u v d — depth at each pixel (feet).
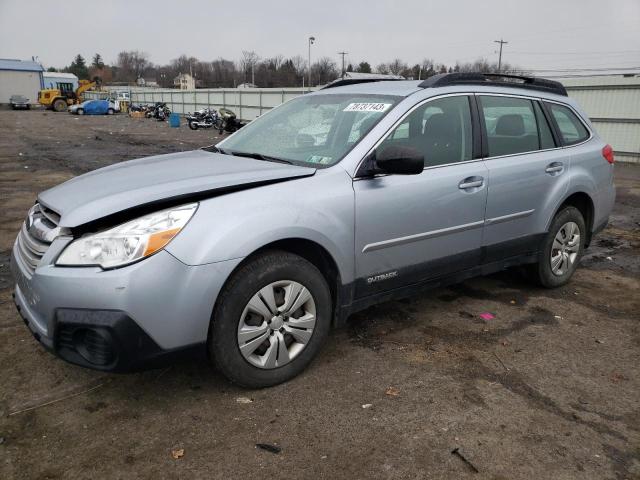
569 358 11.71
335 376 10.67
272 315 9.82
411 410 9.60
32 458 8.20
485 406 9.80
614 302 15.12
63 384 10.23
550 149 14.79
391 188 11.16
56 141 64.64
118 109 161.07
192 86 336.08
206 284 8.80
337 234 10.36
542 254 15.01
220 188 9.40
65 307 8.36
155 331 8.55
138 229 8.55
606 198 16.53
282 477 7.90
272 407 9.60
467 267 13.20
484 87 13.55
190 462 8.18
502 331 12.98
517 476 8.05
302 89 104.99
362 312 13.89
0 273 16.21
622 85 57.26
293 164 11.23
